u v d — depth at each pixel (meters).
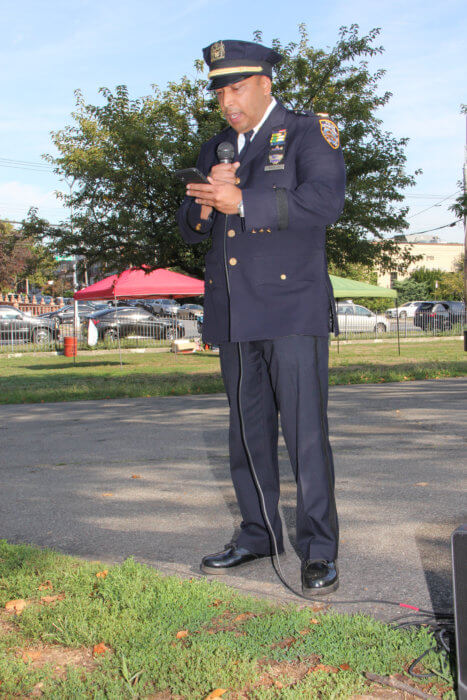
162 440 6.23
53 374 15.23
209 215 2.93
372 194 13.86
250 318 2.72
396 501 3.94
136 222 13.20
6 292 50.28
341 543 3.26
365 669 2.02
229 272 2.75
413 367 14.23
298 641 2.19
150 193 13.62
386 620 2.38
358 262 14.88
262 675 2.02
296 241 2.71
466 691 1.78
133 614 2.40
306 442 2.73
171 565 3.01
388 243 14.80
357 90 13.73
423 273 59.78
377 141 13.61
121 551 3.22
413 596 2.60
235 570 2.92
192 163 12.73
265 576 2.85
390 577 2.80
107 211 13.99
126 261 14.01
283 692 1.89
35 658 2.17
